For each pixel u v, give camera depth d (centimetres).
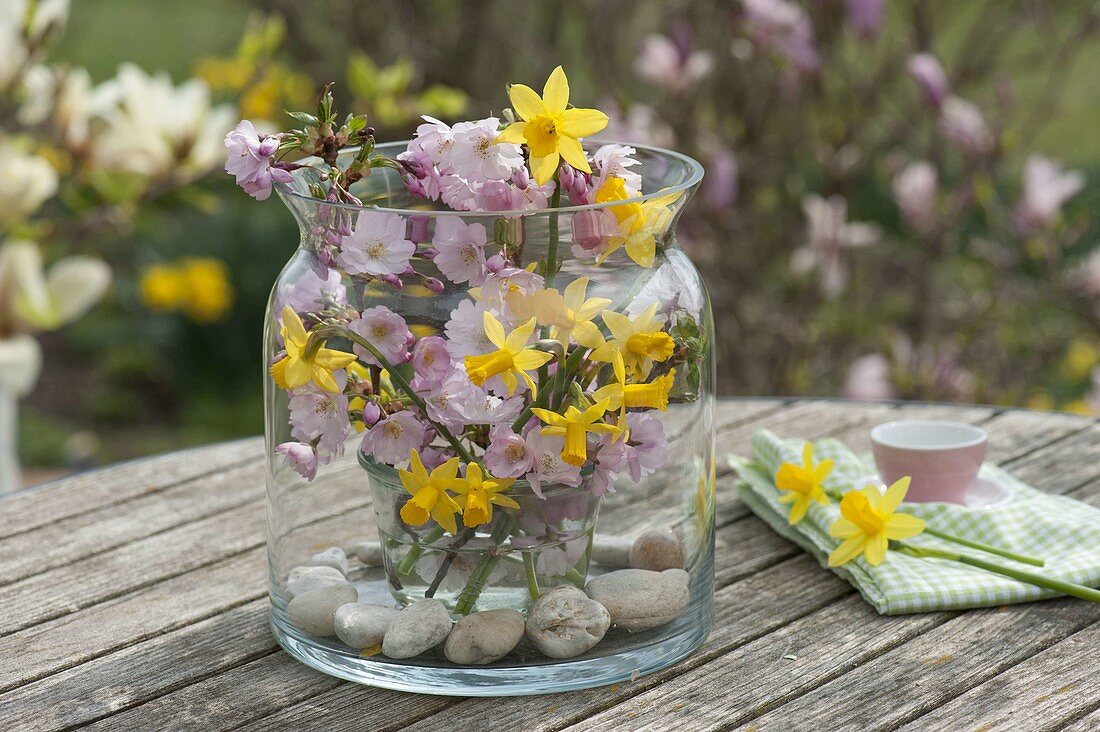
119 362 517
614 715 155
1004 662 160
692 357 158
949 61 468
